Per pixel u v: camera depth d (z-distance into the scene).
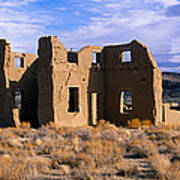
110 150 10.90
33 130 16.73
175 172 7.98
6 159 9.15
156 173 8.41
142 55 23.52
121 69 25.02
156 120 22.84
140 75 23.66
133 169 8.73
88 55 24.62
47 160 9.96
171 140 13.91
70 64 22.73
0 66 23.28
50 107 21.09
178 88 77.00
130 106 36.41
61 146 12.29
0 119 22.98
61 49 21.88
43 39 21.77
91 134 15.05
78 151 10.89
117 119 25.36
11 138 13.59
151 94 22.89
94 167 8.96
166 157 9.94
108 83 26.05
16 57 24.59
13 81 23.77
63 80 21.95
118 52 25.30
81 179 7.86
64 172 8.45
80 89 23.72
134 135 15.59
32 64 25.77
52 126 17.94
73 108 24.52
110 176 8.16
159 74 23.66
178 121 27.27
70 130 16.41
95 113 26.55
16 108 22.81
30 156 10.82
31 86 25.61
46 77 21.41
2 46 23.16
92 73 24.98
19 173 7.92
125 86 24.72
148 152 11.10
